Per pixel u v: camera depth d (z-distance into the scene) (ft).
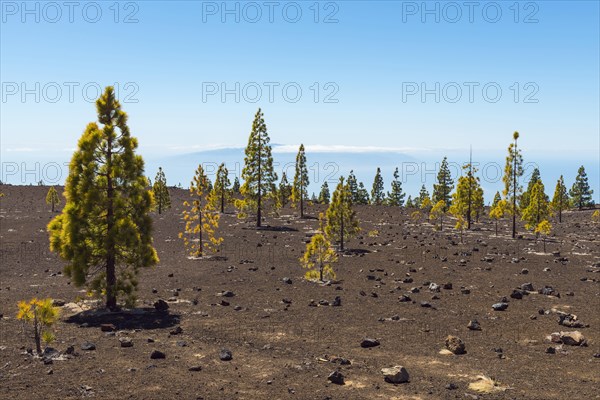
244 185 204.13
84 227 73.56
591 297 89.92
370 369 49.65
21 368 46.57
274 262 128.26
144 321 69.31
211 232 139.13
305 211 272.31
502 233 201.77
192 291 92.73
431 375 48.14
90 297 85.76
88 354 51.90
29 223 212.84
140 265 76.59
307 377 46.47
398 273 114.52
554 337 61.77
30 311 51.39
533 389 44.60
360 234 189.98
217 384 43.68
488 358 54.44
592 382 46.80
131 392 41.04
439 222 237.86
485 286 99.55
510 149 184.85
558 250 154.92
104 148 75.46
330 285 99.96
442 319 73.26
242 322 69.77
